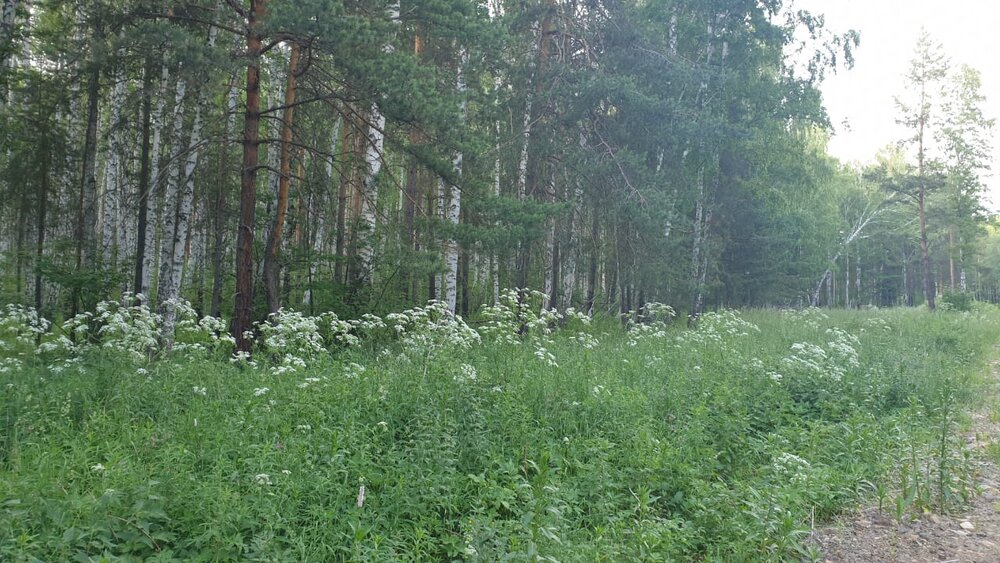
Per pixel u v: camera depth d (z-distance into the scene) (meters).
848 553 5.67
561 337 12.79
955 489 6.95
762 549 5.32
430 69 13.62
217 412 6.96
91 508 4.57
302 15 11.71
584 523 5.82
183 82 16.55
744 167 27.19
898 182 40.50
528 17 19.30
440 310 11.95
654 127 20.59
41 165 18.59
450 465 6.31
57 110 19.61
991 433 9.43
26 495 4.71
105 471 5.09
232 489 5.29
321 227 21.72
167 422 6.93
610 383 9.31
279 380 8.23
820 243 35.72
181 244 16.20
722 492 5.99
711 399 8.90
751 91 24.97
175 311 13.77
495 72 20.77
